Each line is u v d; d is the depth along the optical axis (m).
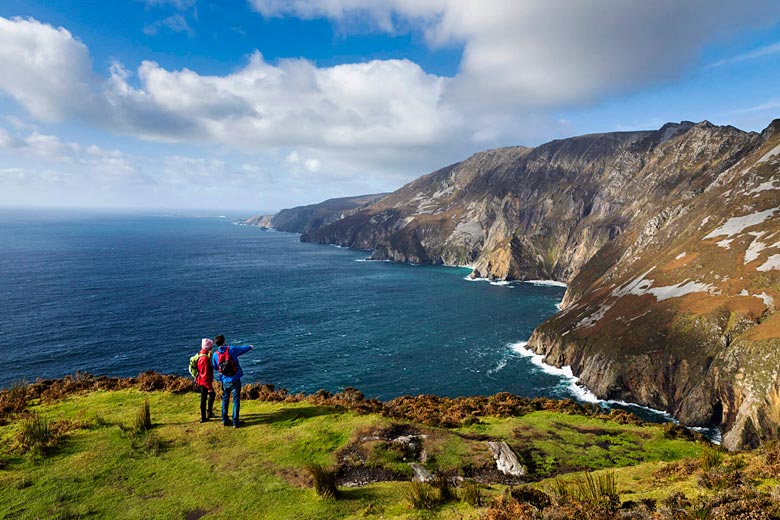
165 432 13.68
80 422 13.91
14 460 11.30
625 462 16.19
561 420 21.23
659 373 67.44
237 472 11.41
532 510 9.09
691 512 8.77
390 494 10.73
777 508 8.29
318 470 10.66
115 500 9.84
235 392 14.48
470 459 14.42
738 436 52.09
